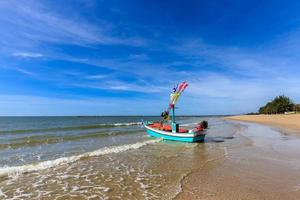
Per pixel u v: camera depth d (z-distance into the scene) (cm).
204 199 622
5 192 704
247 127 3722
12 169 945
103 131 2972
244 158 1161
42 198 659
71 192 703
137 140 1978
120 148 1495
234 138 2073
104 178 843
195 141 1780
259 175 853
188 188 717
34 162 1130
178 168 977
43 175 880
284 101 10125
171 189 712
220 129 3284
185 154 1295
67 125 4416
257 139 1983
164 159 1161
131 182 793
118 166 1020
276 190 691
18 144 1727
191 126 4112
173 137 1858
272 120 5869
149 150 1432
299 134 2423
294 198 628
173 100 1938
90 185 766
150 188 727
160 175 874
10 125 4359
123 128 3641
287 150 1391
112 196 666
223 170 931
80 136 2292
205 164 1039
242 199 620
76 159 1152
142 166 1018
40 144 1747
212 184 753
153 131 2111
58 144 1750
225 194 659
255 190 691
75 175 881
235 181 782
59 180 821
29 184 777
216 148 1500
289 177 826
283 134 2433
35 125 4375
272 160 1109
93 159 1162
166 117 2092
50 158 1228
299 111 9425
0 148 1555
